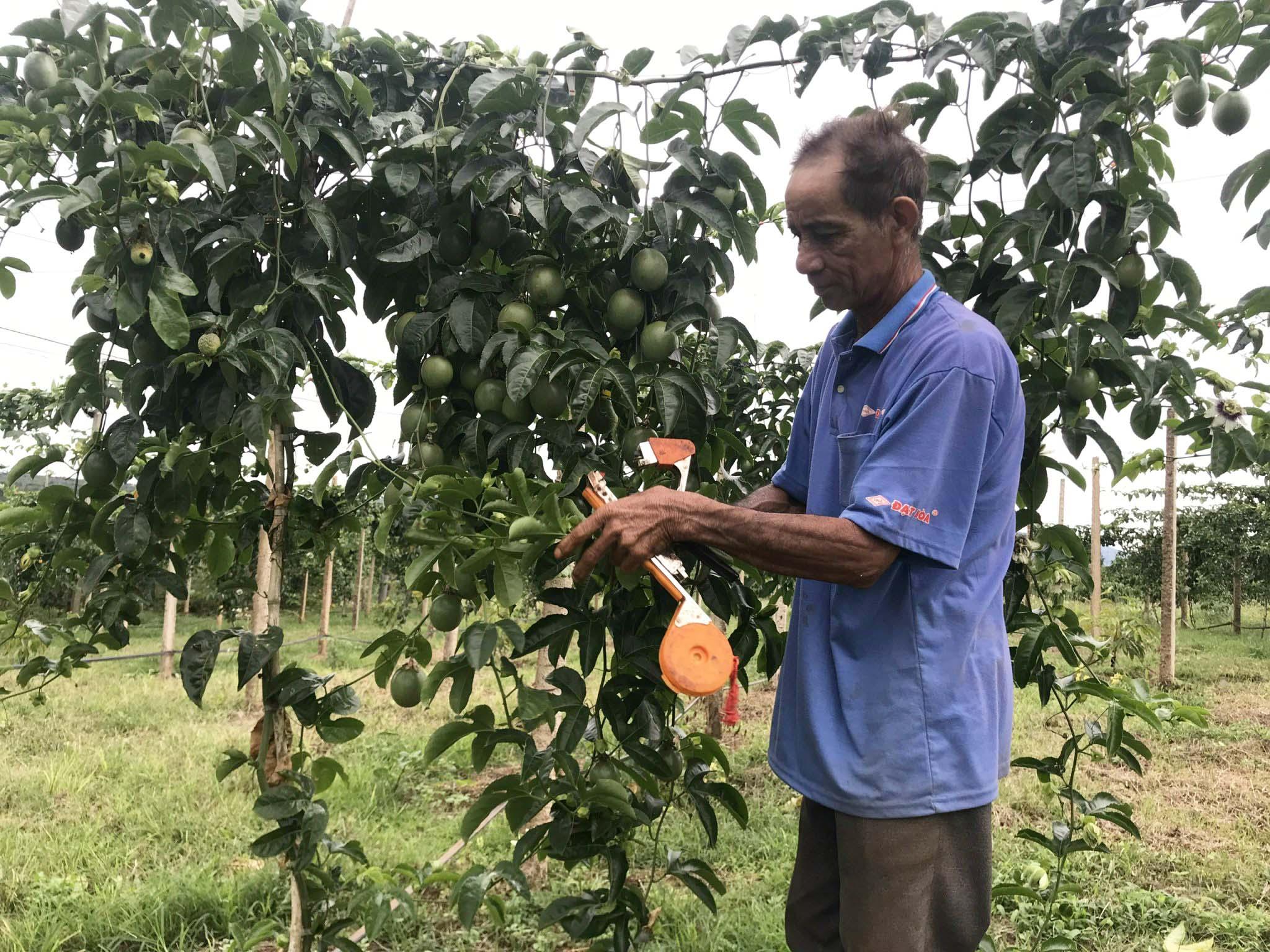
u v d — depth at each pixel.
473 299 2.07
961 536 1.41
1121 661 9.71
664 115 1.99
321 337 2.17
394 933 3.31
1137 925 3.50
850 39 2.05
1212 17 1.98
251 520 2.18
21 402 6.55
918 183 1.53
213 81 1.97
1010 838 4.35
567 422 2.02
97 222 1.72
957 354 1.45
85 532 2.19
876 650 1.50
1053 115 2.07
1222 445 2.29
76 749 5.84
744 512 1.43
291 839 1.97
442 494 1.79
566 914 2.03
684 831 4.44
